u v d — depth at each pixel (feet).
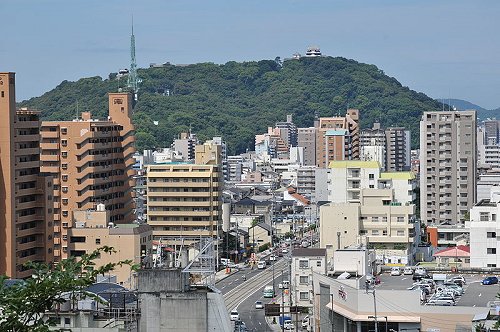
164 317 291.38
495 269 652.89
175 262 367.04
